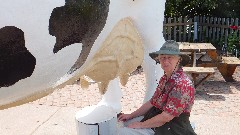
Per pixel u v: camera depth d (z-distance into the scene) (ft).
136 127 9.91
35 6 6.07
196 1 34.68
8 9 5.78
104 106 13.21
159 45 11.46
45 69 6.74
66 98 19.49
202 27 34.60
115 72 9.75
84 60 7.85
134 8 9.73
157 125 9.59
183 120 9.48
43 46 6.42
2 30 5.81
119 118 10.90
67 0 6.54
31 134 14.69
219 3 35.04
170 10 35.88
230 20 33.76
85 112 13.03
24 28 6.01
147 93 12.55
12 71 6.23
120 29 9.24
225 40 32.99
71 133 14.78
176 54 9.12
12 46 6.01
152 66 12.01
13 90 6.55
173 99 9.16
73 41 7.02
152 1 10.61
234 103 19.17
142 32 10.75
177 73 9.31
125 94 20.51
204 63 23.30
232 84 22.88
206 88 21.85
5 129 15.05
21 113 16.62
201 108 18.17
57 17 6.45
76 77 8.21
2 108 7.18
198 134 14.79
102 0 7.52
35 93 7.16
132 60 10.44
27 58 6.30
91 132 12.44
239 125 15.83
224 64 23.16
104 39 8.39
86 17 7.07
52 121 15.88
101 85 10.38
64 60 7.07
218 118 16.49
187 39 35.09
